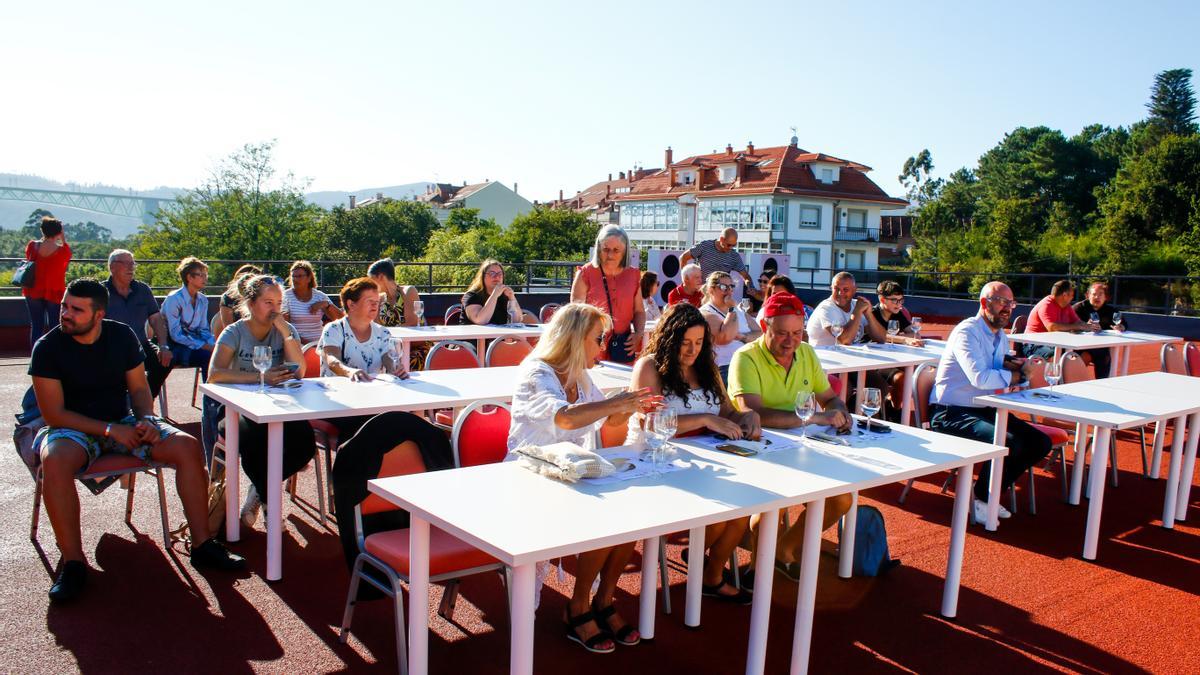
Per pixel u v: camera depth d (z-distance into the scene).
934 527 4.61
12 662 2.77
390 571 2.68
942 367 4.97
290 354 4.54
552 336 3.18
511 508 2.33
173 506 4.43
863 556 3.85
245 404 3.64
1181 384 5.36
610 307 5.42
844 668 3.01
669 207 48.28
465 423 3.12
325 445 4.34
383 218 49.62
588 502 2.40
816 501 2.74
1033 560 4.15
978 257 48.50
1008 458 4.72
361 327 4.86
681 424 3.30
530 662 2.11
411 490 2.50
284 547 3.94
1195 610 3.61
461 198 65.38
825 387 3.94
